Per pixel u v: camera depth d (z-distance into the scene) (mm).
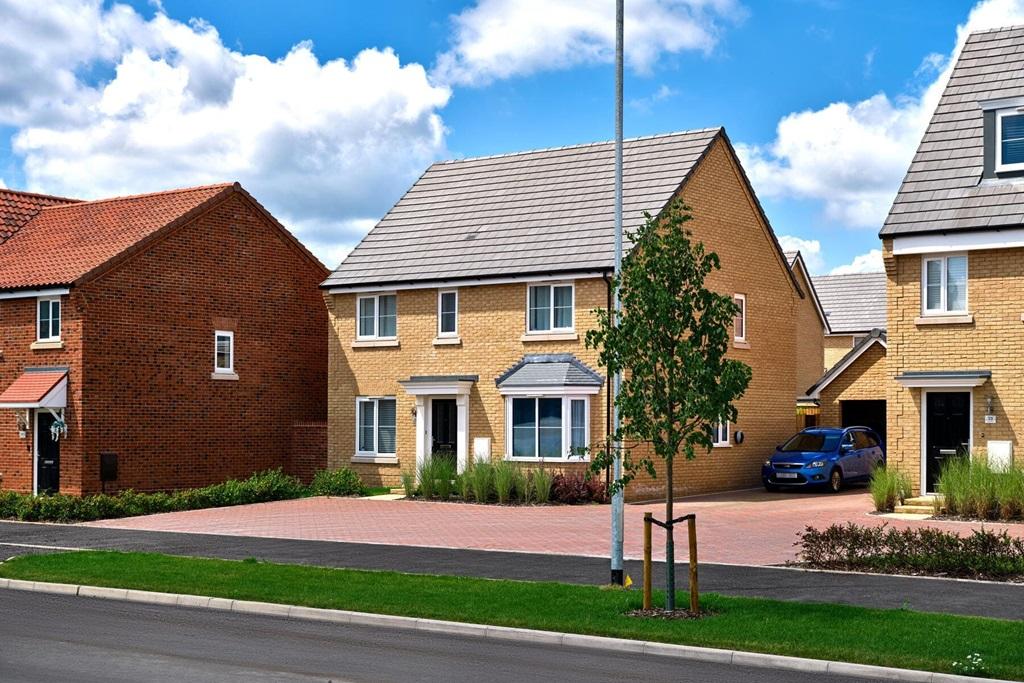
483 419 31031
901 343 26125
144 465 30828
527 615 13695
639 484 29109
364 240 35094
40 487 30250
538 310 30531
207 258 32719
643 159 32531
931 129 27656
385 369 33031
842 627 12633
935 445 25719
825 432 32594
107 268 30031
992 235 25000
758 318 33906
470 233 33156
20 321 30797
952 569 16594
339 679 10742
